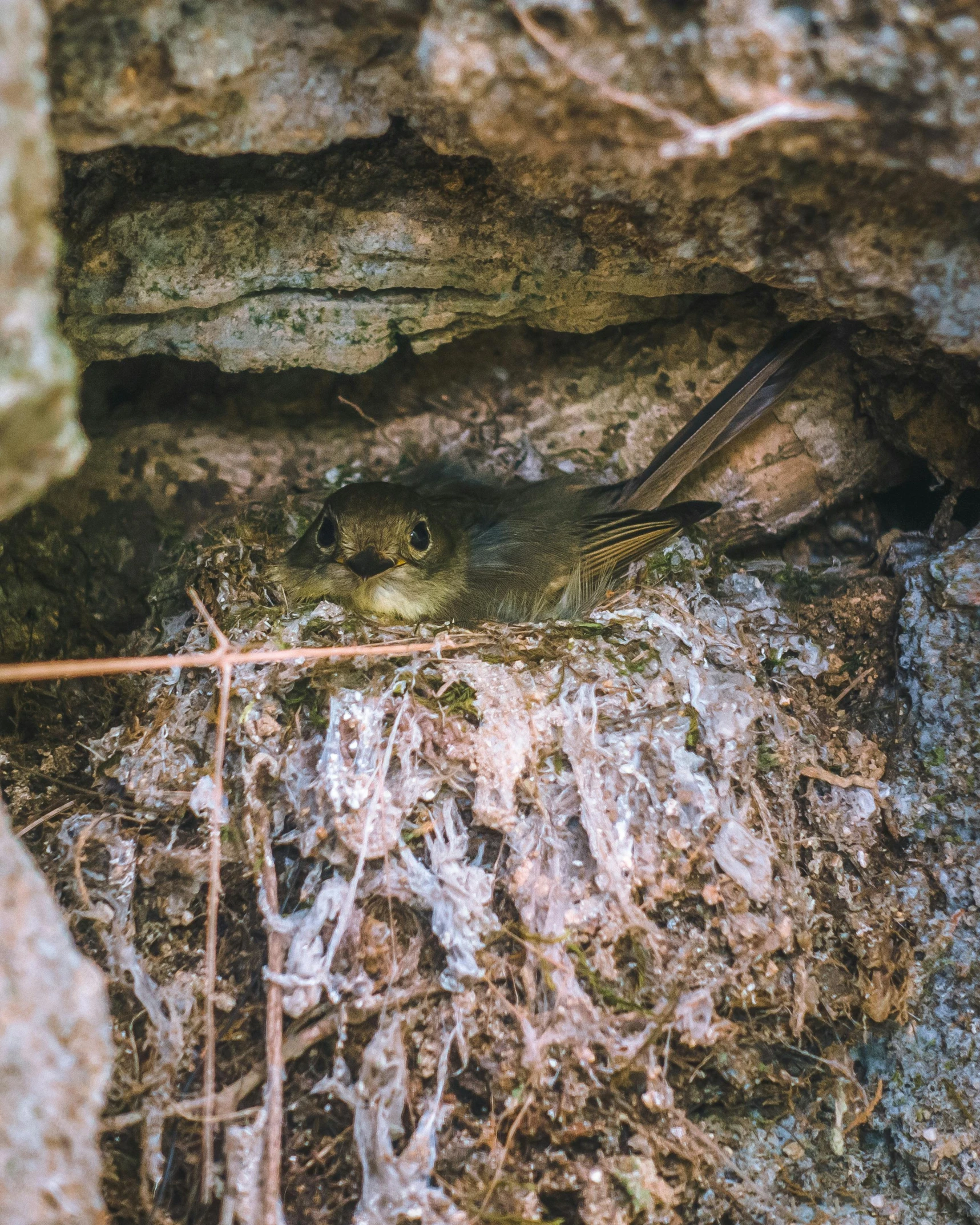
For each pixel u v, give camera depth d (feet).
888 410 11.23
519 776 8.85
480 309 10.24
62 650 11.62
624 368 12.41
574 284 10.00
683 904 8.62
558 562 12.38
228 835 8.88
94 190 9.05
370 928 8.21
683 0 6.49
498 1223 7.41
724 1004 8.33
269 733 9.34
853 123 6.87
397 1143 7.57
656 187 7.97
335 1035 7.93
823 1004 8.64
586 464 12.82
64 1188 5.33
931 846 9.47
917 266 8.05
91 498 11.98
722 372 12.19
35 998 5.32
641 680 9.77
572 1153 7.82
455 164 8.95
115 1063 7.91
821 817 9.45
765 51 6.52
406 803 8.70
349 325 10.11
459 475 13.10
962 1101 8.71
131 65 6.81
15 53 4.71
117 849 8.93
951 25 6.31
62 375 4.97
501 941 8.27
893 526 12.21
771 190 7.80
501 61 6.77
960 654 9.73
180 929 8.63
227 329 9.98
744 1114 8.48
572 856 8.63
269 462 12.63
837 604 11.09
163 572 11.87
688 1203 8.04
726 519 12.32
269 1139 7.41
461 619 12.37
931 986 9.07
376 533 11.74
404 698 9.23
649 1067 7.94
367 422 12.80
